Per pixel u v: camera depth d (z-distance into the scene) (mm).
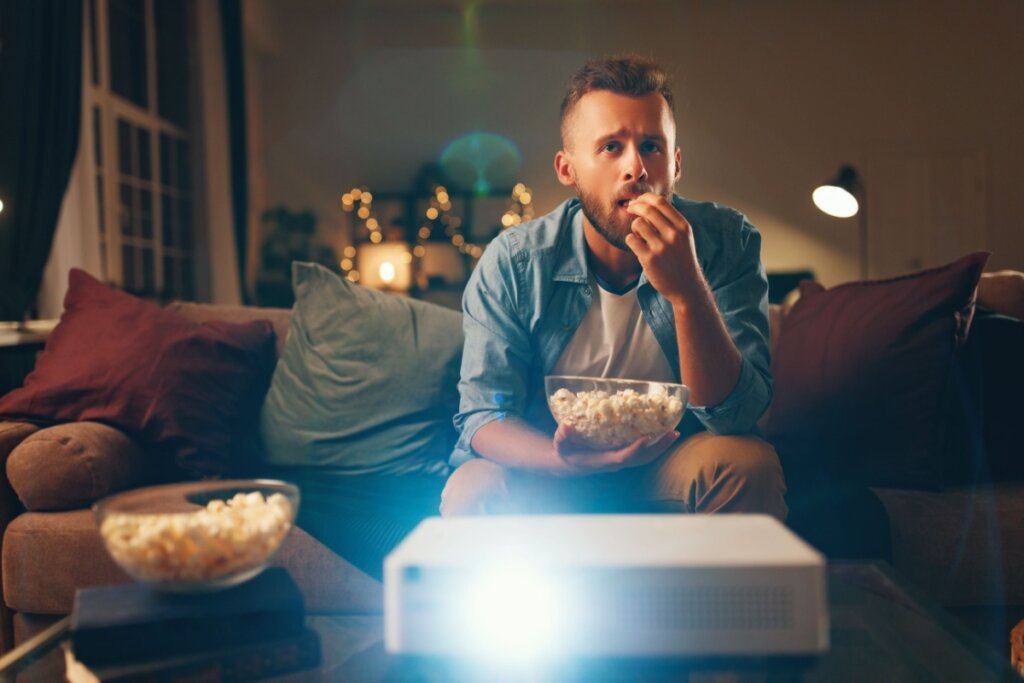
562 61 7984
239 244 6598
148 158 5691
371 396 1918
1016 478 1729
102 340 1882
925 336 1703
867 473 1690
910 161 7742
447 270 7930
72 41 3354
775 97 7859
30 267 3076
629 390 1120
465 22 8016
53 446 1602
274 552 885
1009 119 7625
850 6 7773
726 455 1340
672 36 7926
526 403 1636
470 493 1321
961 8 7652
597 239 1595
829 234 7824
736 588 727
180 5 6191
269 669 834
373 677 840
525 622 738
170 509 910
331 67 8008
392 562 748
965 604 1513
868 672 832
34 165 3115
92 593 883
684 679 742
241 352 1992
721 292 1606
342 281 2092
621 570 730
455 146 8031
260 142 7957
